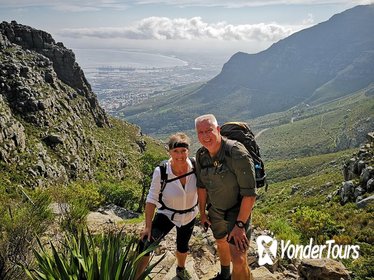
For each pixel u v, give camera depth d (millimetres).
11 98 76625
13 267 4953
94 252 3824
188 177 5051
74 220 7668
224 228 5059
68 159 72125
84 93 119125
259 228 9734
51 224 7594
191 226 5324
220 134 4879
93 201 19734
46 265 3953
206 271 6695
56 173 63906
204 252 7324
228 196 4648
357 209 31781
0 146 56312
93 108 121375
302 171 146000
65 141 76062
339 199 40312
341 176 69312
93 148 91188
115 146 111000
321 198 48844
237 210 4727
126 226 9969
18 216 6277
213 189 4672
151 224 5000
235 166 4406
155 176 5062
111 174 88375
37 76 89500
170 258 6645
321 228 13602
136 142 134000
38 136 72375
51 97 84625
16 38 105438
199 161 4793
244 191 4406
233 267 4566
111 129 126438
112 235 4344
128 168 102000
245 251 4523
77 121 92312
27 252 5340
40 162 60750
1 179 51375
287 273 7008
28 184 54344
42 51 110438
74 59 116250
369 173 36625
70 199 8750
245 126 4891
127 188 44562
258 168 4707
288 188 86750
